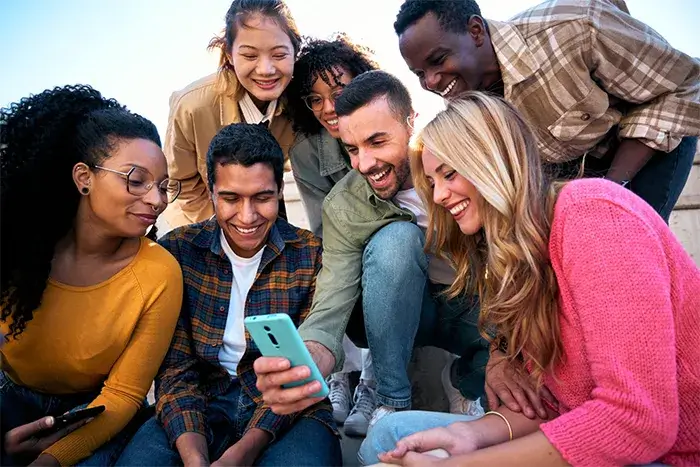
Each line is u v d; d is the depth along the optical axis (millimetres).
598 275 1222
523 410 1495
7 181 1676
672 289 1255
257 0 2211
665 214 2244
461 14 2057
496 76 2166
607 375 1220
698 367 1262
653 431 1186
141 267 1753
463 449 1395
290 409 1533
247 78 2271
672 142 2066
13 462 1567
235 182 1768
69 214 1722
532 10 2145
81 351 1724
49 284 1720
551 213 1365
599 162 2271
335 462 1726
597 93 2062
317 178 2500
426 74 2145
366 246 1929
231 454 1598
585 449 1227
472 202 1470
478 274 1659
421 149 1583
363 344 2250
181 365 1864
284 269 1957
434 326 2184
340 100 1904
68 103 1731
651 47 1984
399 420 1559
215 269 1946
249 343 1846
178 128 2508
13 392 1778
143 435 1722
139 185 1669
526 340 1411
